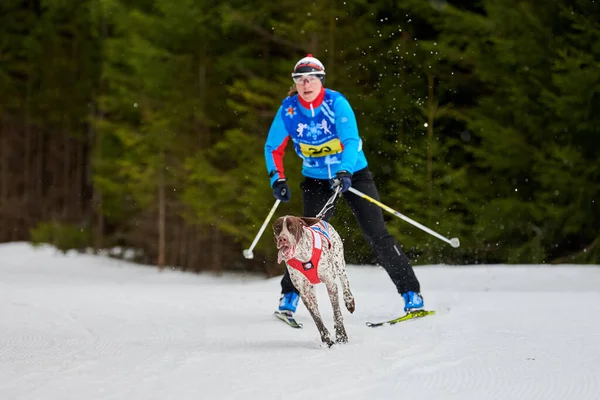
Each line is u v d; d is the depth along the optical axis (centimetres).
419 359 596
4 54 3088
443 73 1903
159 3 2084
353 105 1811
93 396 511
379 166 1855
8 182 3152
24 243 2788
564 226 1672
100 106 2348
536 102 1719
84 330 833
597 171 1634
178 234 2270
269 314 926
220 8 1964
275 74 2034
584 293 980
